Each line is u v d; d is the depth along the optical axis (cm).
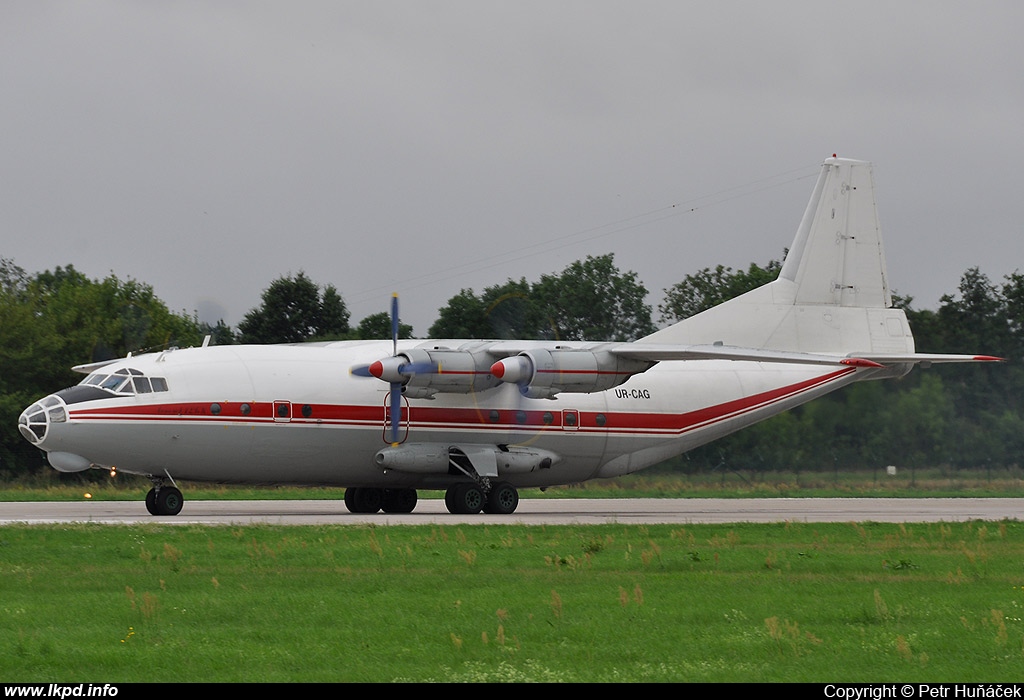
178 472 9956
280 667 4131
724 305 11975
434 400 10575
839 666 4228
